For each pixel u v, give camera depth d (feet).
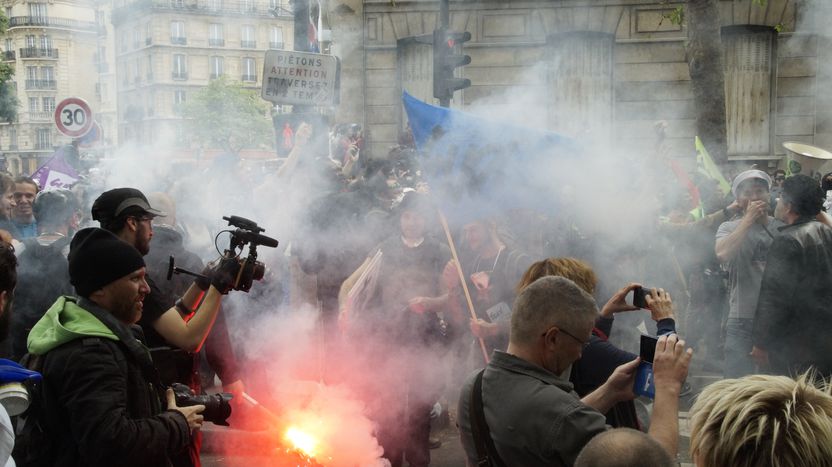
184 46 94.94
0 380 8.06
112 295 9.00
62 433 8.73
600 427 7.72
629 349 19.75
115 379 8.65
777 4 53.83
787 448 5.09
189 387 10.79
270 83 25.43
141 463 8.84
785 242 14.98
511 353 8.47
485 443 8.25
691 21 39.99
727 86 55.52
